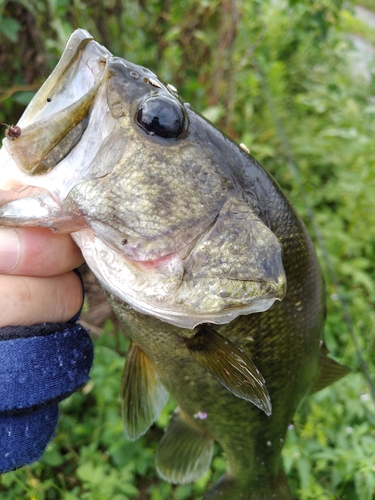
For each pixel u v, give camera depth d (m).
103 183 0.13
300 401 0.21
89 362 0.16
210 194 0.14
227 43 0.42
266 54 0.58
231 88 0.46
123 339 0.33
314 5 0.57
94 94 0.13
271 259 0.13
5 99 0.33
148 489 0.29
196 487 0.29
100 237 0.13
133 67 0.13
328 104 0.57
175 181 0.13
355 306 0.40
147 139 0.13
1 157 0.13
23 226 0.13
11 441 0.14
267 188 0.16
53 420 0.15
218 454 0.30
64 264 0.14
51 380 0.14
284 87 0.59
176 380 0.19
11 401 0.14
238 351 0.15
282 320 0.17
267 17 0.59
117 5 0.36
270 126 0.52
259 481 0.23
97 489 0.26
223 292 0.13
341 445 0.27
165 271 0.13
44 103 0.13
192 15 0.41
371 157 0.46
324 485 0.28
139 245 0.13
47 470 0.29
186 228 0.13
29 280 0.14
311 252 0.18
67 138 0.13
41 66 0.33
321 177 0.53
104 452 0.30
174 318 0.13
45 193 0.13
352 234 0.44
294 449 0.26
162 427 0.30
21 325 0.14
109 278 0.13
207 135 0.15
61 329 0.15
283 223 0.16
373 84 0.65
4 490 0.27
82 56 0.13
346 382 0.30
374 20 1.10
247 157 0.16
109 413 0.28
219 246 0.13
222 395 0.19
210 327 0.16
